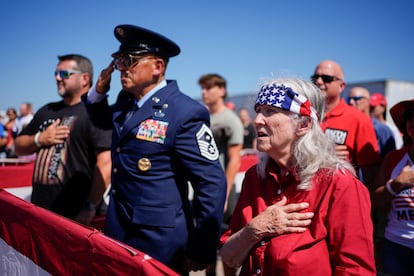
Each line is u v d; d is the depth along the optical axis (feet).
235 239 5.41
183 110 6.89
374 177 10.02
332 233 4.73
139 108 7.23
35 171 10.05
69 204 9.60
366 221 4.69
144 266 4.17
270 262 4.91
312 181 4.99
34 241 6.40
